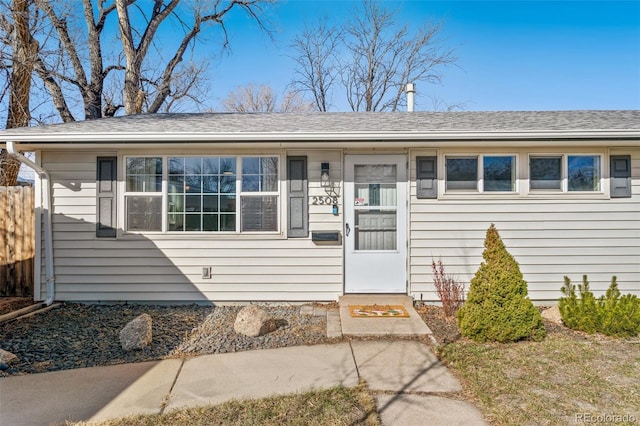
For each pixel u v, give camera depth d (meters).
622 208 6.10
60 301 6.19
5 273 6.66
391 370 3.68
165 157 6.21
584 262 6.12
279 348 4.31
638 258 6.11
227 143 5.82
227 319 5.41
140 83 14.50
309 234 6.24
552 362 3.79
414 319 5.21
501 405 2.98
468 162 6.23
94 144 5.74
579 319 4.80
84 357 4.03
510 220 6.16
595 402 3.02
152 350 4.24
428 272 6.21
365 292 6.23
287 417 2.81
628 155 6.09
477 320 4.40
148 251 6.20
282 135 5.60
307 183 6.23
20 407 2.97
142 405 3.01
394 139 5.67
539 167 6.20
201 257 6.23
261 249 6.24
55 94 11.77
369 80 21.09
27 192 6.70
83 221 6.17
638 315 4.52
